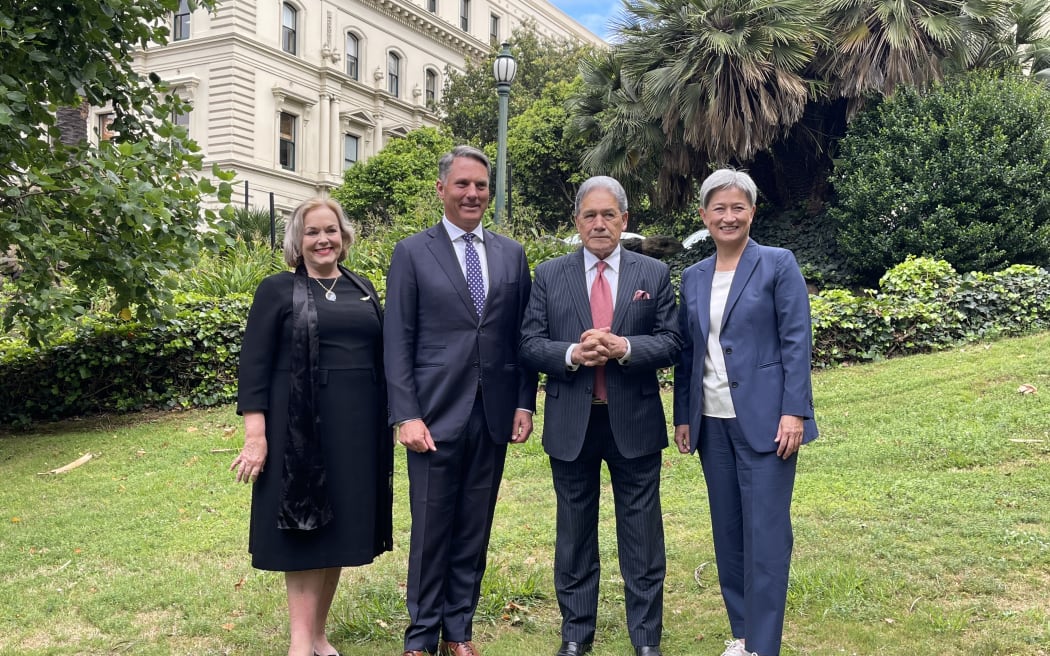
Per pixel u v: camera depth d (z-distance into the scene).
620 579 3.84
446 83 34.81
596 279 3.12
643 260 3.18
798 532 4.24
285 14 30.61
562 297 3.10
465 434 3.02
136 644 3.31
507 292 3.12
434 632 3.00
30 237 5.68
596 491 3.19
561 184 22.44
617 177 13.71
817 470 5.30
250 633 3.37
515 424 3.15
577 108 14.45
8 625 3.50
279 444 2.84
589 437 3.09
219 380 7.98
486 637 3.32
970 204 10.23
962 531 4.08
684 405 3.17
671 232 17.02
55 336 7.19
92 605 3.67
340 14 32.47
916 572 3.68
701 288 3.07
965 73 11.46
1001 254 10.06
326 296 2.97
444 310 3.02
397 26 35.22
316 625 3.11
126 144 5.94
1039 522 4.13
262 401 2.85
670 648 3.17
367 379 2.98
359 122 33.22
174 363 7.91
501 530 4.58
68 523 4.91
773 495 2.87
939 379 6.98
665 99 11.90
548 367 3.01
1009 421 5.71
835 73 11.91
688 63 11.50
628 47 12.37
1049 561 3.65
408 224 11.51
